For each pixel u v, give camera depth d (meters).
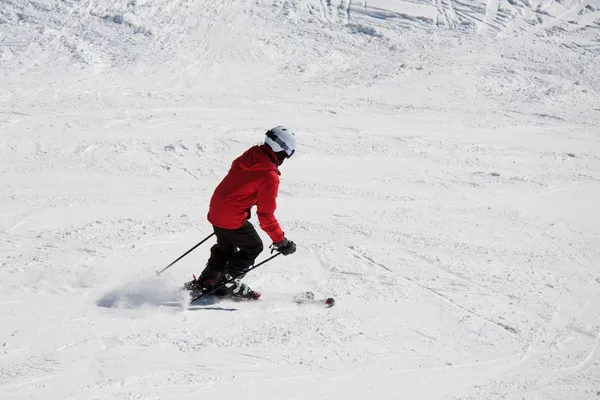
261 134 18.81
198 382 4.89
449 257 9.59
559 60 33.75
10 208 10.21
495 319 7.24
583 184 17.42
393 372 5.56
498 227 12.32
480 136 21.95
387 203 13.46
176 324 6.03
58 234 8.64
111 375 4.82
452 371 5.76
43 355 5.03
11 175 13.25
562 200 15.60
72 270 7.14
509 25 37.34
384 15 36.62
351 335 6.24
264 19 34.62
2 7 31.08
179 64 28.23
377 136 20.27
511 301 7.95
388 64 31.08
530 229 12.48
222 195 6.67
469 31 36.16
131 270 7.38
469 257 9.77
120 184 13.20
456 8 38.38
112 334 5.58
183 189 13.22
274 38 32.59
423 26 36.06
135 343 5.44
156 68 27.47
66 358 5.02
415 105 25.59
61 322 5.72
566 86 30.16
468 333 6.73
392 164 17.42
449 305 7.50
